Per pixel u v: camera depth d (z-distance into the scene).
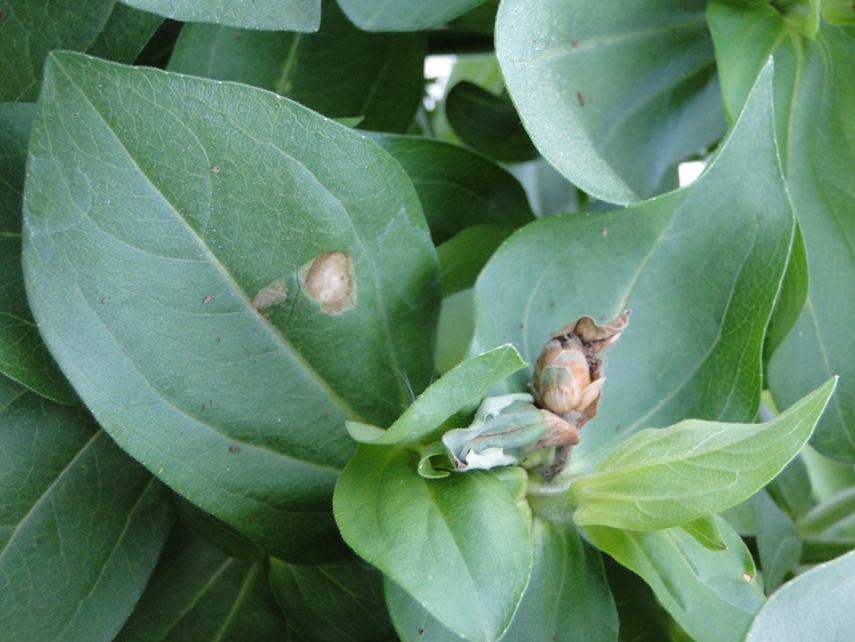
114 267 0.24
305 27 0.26
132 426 0.25
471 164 0.31
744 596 0.26
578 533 0.27
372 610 0.29
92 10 0.28
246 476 0.26
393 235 0.26
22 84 0.27
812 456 0.42
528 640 0.26
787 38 0.32
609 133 0.31
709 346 0.29
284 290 0.26
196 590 0.29
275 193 0.25
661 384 0.29
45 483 0.27
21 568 0.26
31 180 0.23
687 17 0.32
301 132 0.25
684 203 0.29
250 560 0.29
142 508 0.28
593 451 0.29
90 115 0.23
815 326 0.32
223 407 0.26
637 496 0.26
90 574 0.27
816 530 0.35
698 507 0.25
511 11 0.27
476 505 0.24
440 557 0.24
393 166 0.26
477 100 0.35
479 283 0.27
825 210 0.33
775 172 0.28
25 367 0.26
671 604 0.26
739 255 0.29
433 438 0.25
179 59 0.30
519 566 0.24
